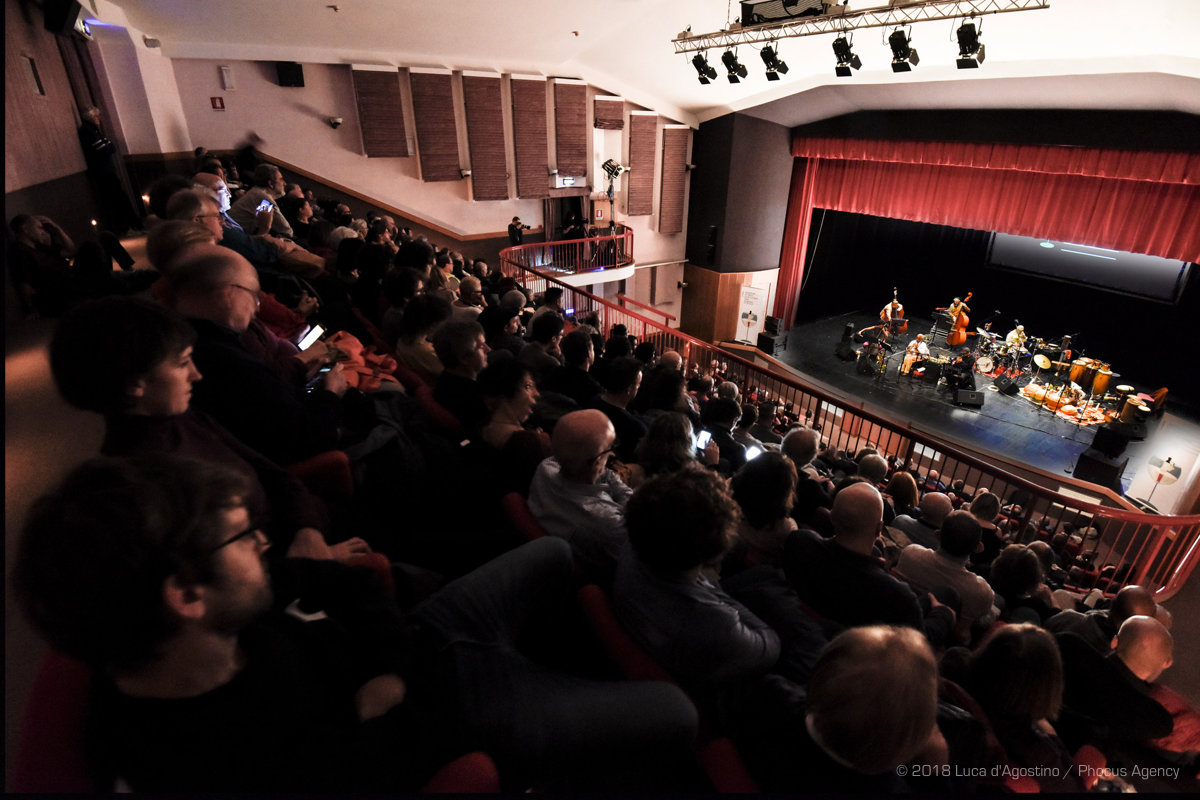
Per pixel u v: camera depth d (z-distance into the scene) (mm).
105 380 1258
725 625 1612
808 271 18062
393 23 10172
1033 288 15680
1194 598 5590
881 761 1145
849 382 14234
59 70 6586
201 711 836
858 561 2104
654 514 1581
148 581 717
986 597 2865
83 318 1264
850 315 19219
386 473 2461
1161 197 10516
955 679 2119
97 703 832
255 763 874
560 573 1748
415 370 3445
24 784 839
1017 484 4484
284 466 2039
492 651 1431
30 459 2619
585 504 2064
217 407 1867
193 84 10273
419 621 1436
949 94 11266
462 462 2578
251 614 850
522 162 13516
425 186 12820
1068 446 11320
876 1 8852
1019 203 12352
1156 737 2326
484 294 7055
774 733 1350
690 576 1646
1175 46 7867
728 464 3863
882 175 14469
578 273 14117
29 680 1479
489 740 1260
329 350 2865
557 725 1279
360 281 4242
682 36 10383
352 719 1063
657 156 15555
